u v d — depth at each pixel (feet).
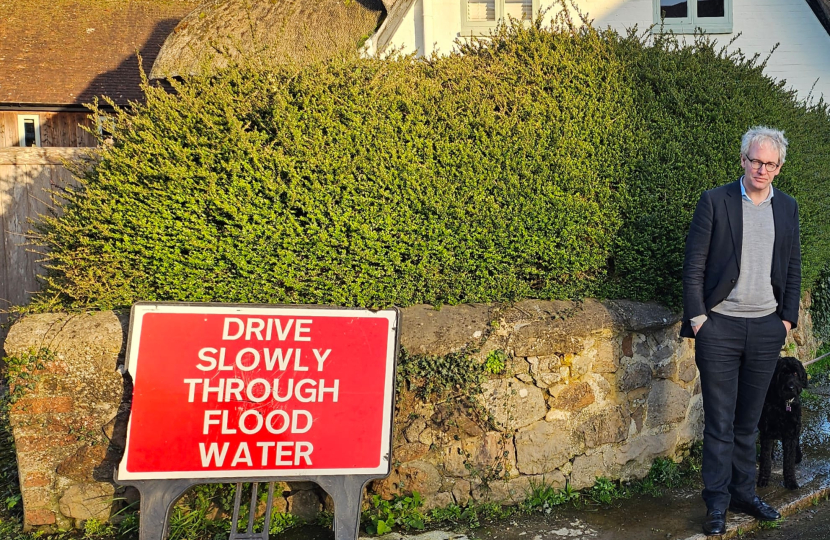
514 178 13.25
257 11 27.09
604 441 13.67
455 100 13.65
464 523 12.10
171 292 12.06
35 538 11.48
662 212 14.21
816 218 18.66
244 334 10.77
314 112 12.44
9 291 21.16
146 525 10.07
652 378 14.37
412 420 12.27
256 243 12.17
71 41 46.85
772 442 13.85
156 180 11.99
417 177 12.74
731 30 33.91
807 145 18.76
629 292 14.39
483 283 13.34
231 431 10.50
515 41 15.28
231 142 12.11
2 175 21.01
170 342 10.53
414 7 30.86
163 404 10.37
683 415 14.88
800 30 34.04
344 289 12.59
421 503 12.32
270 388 10.71
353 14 26.63
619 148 14.17
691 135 14.82
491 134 13.41
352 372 11.03
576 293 14.06
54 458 11.63
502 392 12.77
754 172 11.45
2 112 43.21
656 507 12.84
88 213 12.05
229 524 11.75
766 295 11.73
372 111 12.71
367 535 11.57
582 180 13.75
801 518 12.68
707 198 11.93
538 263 13.76
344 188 12.51
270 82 12.67
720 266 11.73
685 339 14.89
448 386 12.39
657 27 33.27
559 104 14.15
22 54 45.29
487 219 13.17
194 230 12.03
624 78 15.06
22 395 11.37
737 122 15.24
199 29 26.17
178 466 10.29
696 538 11.51
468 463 12.55
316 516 12.17
